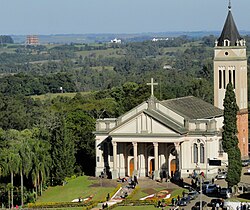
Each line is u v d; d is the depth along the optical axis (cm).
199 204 19738
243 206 19238
